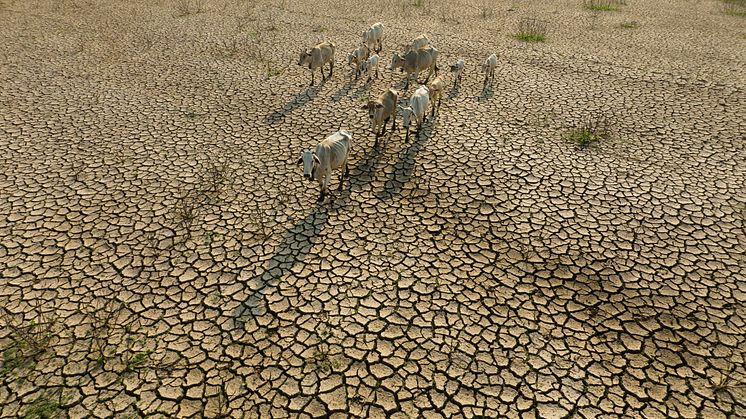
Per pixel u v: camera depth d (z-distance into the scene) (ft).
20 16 53.88
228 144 29.99
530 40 49.73
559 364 16.69
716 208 24.17
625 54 45.78
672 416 15.03
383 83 39.19
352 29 52.65
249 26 52.85
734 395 15.57
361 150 29.40
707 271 20.39
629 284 19.84
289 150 29.40
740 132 31.32
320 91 37.58
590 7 63.21
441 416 15.11
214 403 15.38
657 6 64.18
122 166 27.48
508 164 27.96
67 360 16.53
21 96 35.37
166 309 18.63
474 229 22.93
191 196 25.04
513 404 15.44
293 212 23.99
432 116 33.32
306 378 16.19
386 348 17.22
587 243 22.02
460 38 50.14
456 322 18.22
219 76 39.96
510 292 19.52
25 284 19.52
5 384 15.72
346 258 21.17
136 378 16.06
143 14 56.44
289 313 18.53
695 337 17.54
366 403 15.47
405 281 20.01
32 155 28.22
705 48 47.32
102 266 20.56
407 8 61.41
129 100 35.45
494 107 35.06
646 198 24.97
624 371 16.42
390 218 23.63
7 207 23.79
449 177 26.78
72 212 23.66
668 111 34.37
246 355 16.92
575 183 26.25
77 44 46.19
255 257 21.17
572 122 32.96
